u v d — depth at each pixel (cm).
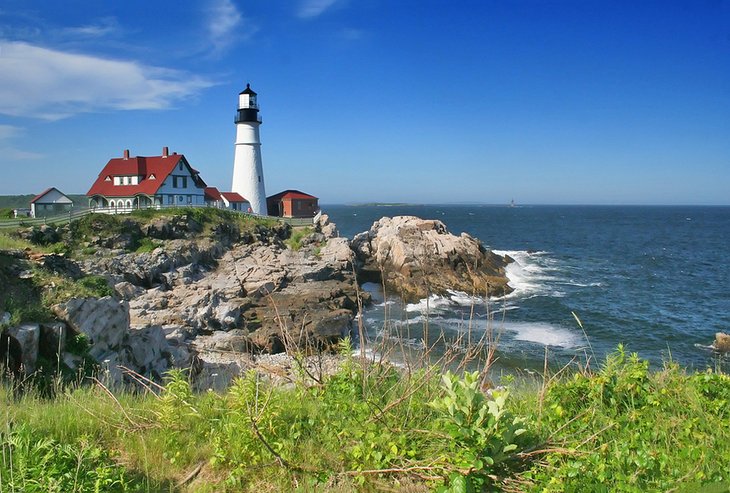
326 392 667
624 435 565
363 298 3212
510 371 2052
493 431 506
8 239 2180
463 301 3503
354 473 511
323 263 3753
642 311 3375
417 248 4194
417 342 2194
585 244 7775
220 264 3659
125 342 1505
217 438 568
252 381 640
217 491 510
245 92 5762
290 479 518
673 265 5544
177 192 4916
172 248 3462
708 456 502
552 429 579
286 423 595
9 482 437
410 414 605
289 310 2658
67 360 1252
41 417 632
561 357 2356
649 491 447
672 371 695
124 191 4800
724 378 662
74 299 1366
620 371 683
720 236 9500
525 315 3219
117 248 3331
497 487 486
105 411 666
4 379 1040
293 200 6334
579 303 3550
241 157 5831
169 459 563
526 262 5556
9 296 1311
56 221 3281
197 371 1681
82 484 457
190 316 2539
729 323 3130
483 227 11338
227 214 4431
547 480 482
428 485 498
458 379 558
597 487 457
